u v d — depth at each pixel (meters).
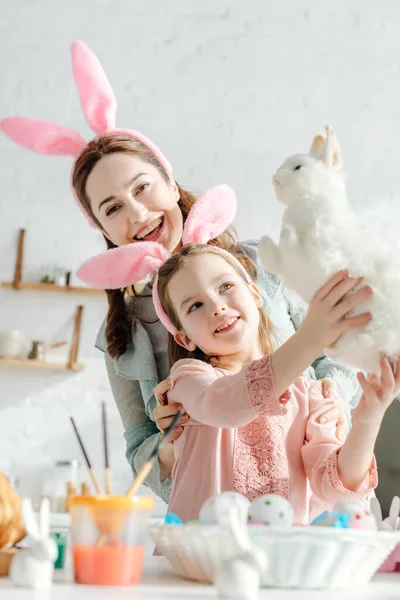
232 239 1.58
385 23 3.94
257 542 0.70
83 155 1.48
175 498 1.12
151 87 3.81
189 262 1.15
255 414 0.93
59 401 3.56
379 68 3.90
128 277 1.31
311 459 1.10
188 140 3.78
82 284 3.67
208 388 0.99
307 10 3.93
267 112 3.83
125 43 3.84
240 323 1.11
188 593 0.67
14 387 3.55
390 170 3.79
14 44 3.82
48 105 3.78
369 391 0.92
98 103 1.55
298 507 1.10
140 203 1.43
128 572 0.71
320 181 0.87
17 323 3.64
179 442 1.16
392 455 1.70
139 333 1.57
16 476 3.45
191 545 0.71
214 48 3.87
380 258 0.85
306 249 0.84
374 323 0.84
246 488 1.09
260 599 0.63
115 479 3.44
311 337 0.86
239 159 3.78
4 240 3.69
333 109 3.85
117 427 3.55
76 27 3.84
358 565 0.73
